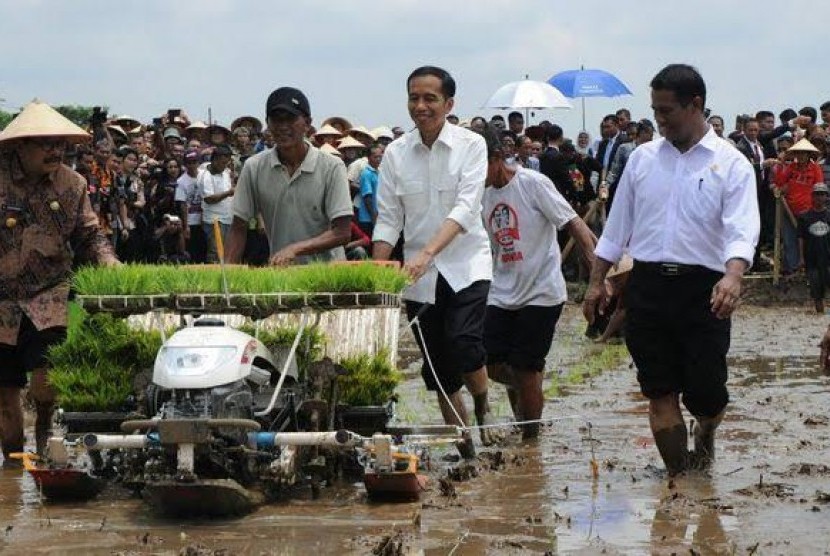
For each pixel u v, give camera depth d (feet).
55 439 27.35
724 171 28.55
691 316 29.01
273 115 33.12
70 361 29.89
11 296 31.94
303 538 24.29
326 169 33.65
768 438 34.99
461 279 32.89
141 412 27.68
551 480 29.78
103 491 28.94
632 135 80.12
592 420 39.09
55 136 31.09
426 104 32.73
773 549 23.11
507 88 86.48
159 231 70.13
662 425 29.96
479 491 28.60
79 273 29.68
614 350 58.70
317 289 28.53
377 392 29.55
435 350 33.99
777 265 84.17
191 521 25.86
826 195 77.71
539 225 35.47
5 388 32.65
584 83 92.79
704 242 28.81
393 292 29.09
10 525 25.63
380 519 25.86
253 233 70.59
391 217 33.76
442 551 23.21
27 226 31.78
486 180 35.53
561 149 79.77
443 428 29.99
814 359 54.85
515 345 35.94
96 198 62.69
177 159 75.20
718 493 27.89
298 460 28.12
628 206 30.01
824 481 29.14
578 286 83.87
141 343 29.55
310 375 28.50
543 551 23.18
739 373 49.90
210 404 26.05
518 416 37.32
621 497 27.68
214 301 28.04
